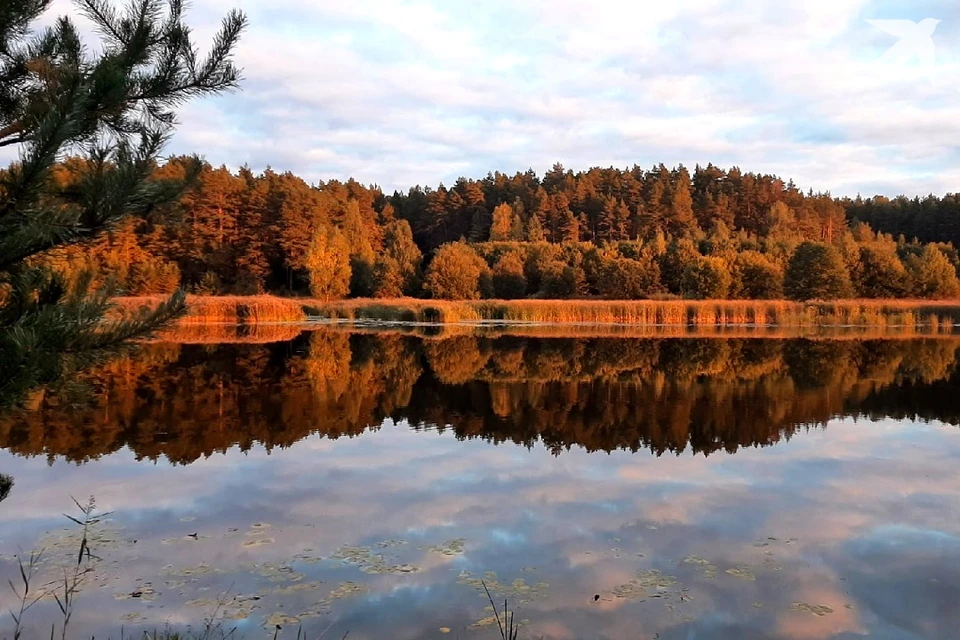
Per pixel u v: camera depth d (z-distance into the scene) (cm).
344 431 992
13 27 337
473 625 439
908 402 1246
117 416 1066
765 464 828
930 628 443
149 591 479
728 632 434
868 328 3500
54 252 324
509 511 653
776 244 5950
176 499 677
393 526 609
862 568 531
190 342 2333
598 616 453
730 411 1159
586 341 2564
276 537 579
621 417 1105
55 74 312
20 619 437
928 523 627
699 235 6575
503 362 1845
